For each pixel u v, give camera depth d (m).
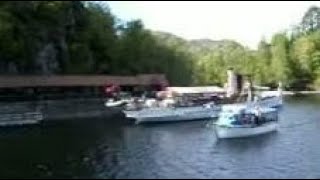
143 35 199.88
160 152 82.44
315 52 160.38
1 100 140.88
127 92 165.00
